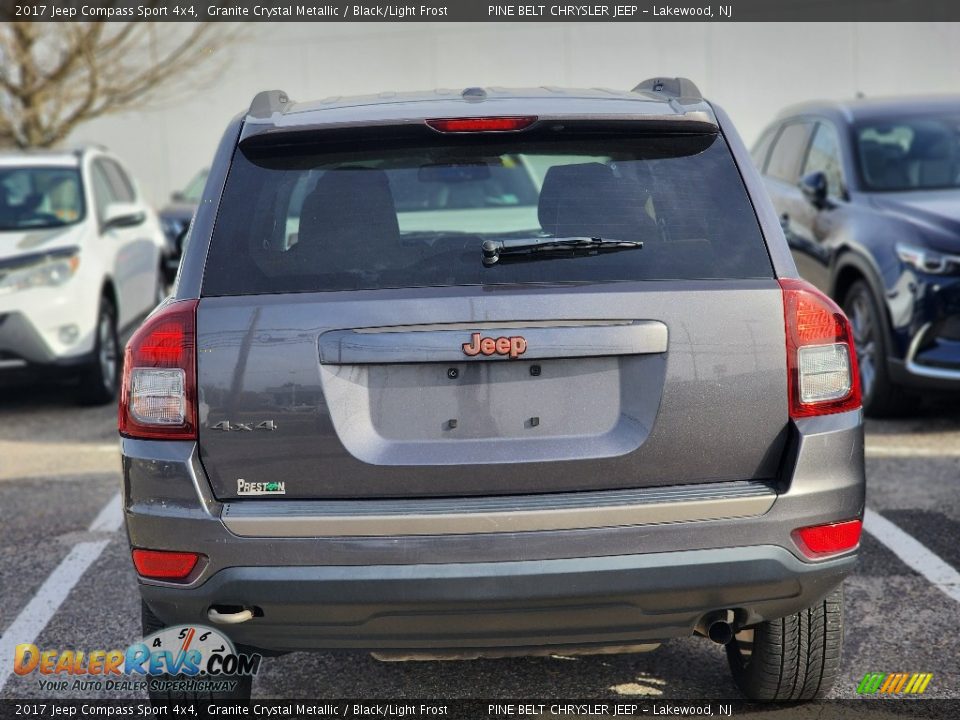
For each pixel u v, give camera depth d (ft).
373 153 9.93
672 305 9.05
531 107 10.32
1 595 15.14
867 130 26.16
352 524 8.79
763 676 10.92
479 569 8.77
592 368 9.06
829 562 9.27
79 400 27.84
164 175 68.28
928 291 21.52
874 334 22.76
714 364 9.07
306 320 8.98
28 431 25.58
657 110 10.21
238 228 9.53
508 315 8.95
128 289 30.40
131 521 9.18
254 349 9.00
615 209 9.57
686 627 9.33
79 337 26.71
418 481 8.94
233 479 9.02
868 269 22.89
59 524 18.20
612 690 11.86
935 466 19.80
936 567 15.10
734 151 9.99
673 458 9.05
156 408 9.09
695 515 8.92
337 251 9.34
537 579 8.79
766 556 9.00
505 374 9.04
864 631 13.17
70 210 28.94
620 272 9.18
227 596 8.96
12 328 25.79
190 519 8.93
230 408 8.99
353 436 8.96
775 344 9.16
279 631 9.19
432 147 9.97
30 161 30.09
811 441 9.11
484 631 9.10
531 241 9.15
